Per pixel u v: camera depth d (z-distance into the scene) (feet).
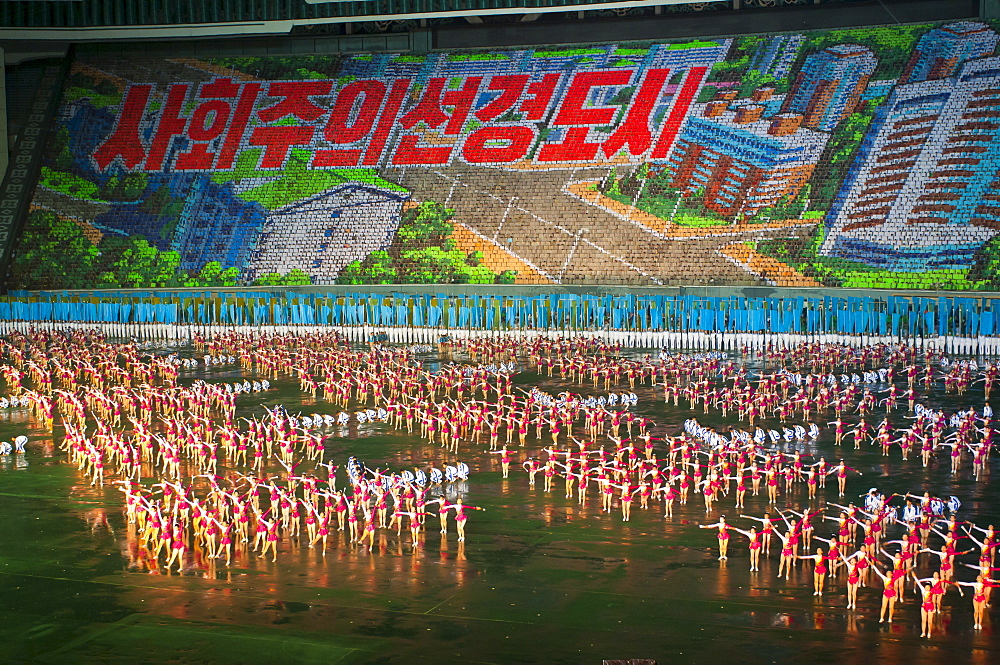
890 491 134.21
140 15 324.60
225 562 111.14
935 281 255.50
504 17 349.00
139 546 116.98
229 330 281.54
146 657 86.99
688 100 311.06
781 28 327.47
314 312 281.95
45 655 87.66
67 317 290.15
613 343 251.19
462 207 304.71
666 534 119.14
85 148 337.93
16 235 320.09
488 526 123.03
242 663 85.66
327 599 99.71
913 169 274.57
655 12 337.31
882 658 84.53
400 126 327.47
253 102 343.26
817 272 266.36
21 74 356.18
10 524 126.00
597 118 314.96
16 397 205.16
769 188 285.02
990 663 83.20
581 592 100.89
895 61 299.58
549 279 284.82
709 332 253.85
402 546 116.37
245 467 154.10
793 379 190.19
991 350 235.20
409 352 257.14
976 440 160.45
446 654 86.94
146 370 225.35
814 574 104.22
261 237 310.45
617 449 160.15
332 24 357.61
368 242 303.68
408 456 158.71
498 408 171.32
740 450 137.18
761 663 84.17
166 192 324.60
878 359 227.61
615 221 291.38
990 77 284.00
